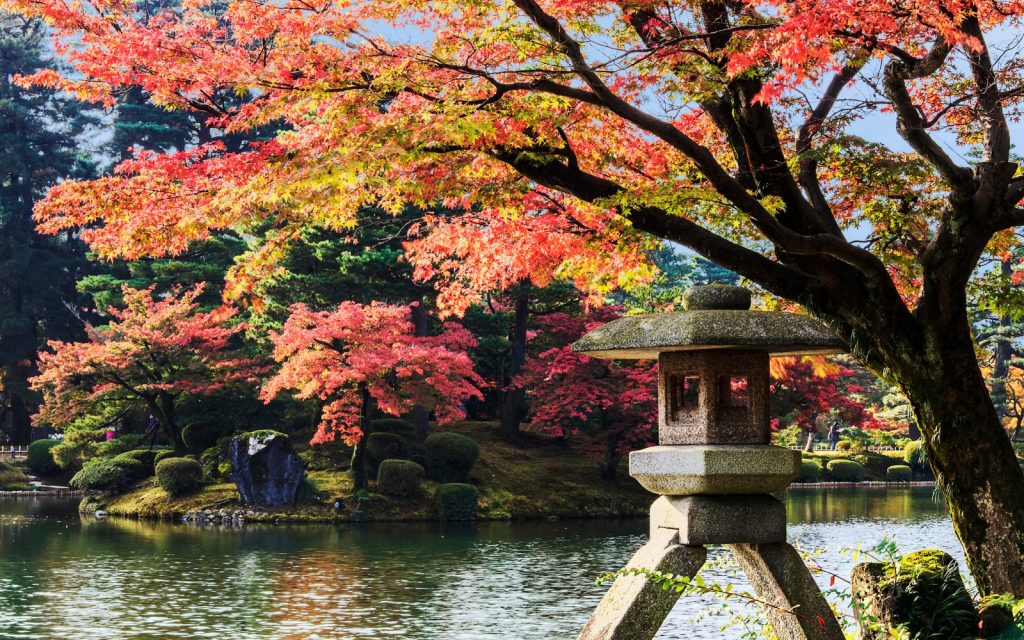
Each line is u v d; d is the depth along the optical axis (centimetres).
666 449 640
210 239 4562
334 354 3403
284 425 4281
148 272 4978
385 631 1545
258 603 1786
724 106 987
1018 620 713
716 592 644
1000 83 988
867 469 5791
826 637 642
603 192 949
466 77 909
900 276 1187
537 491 3850
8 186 6016
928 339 907
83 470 3950
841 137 1028
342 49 877
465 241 1200
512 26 850
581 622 1614
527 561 2375
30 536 2883
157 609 1722
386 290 3756
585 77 855
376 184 984
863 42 866
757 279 952
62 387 4150
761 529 635
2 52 6088
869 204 1149
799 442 7094
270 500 3425
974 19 881
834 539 2714
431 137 827
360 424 3578
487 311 4612
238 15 895
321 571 2194
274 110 876
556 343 4266
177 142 5728
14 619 1623
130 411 4956
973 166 988
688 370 652
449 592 1917
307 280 3722
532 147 947
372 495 3534
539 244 1141
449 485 3522
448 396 3553
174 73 888
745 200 867
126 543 2709
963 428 899
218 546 2650
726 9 912
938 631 685
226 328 4456
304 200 845
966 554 904
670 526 648
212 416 4106
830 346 622
